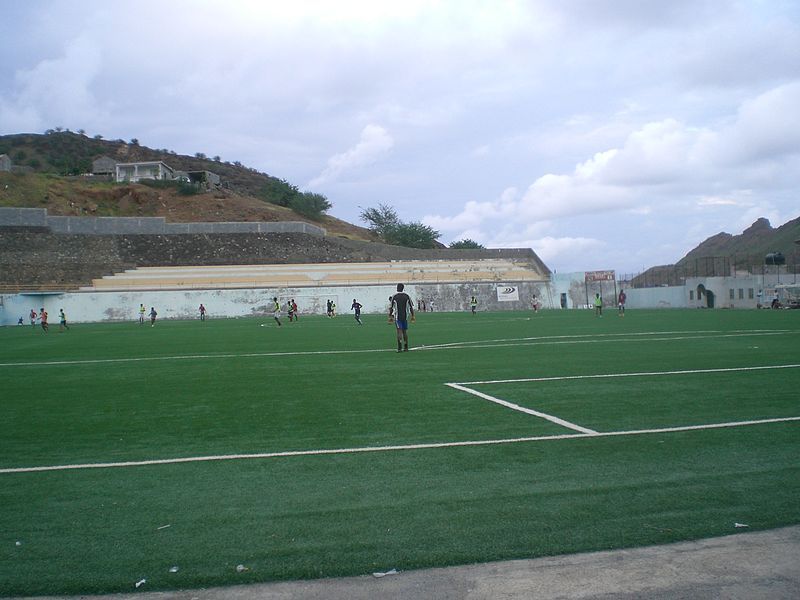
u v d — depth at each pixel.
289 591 4.30
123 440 8.72
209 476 6.85
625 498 5.86
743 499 5.79
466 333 30.45
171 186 116.69
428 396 11.72
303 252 85.25
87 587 4.36
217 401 11.82
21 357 22.17
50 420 10.26
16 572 4.59
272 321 56.09
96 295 67.31
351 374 15.34
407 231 117.81
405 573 4.53
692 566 4.58
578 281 80.62
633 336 25.66
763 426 8.55
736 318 41.06
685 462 6.96
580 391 11.78
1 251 74.44
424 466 7.04
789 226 130.12
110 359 20.91
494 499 5.90
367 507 5.77
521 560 4.70
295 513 5.66
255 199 129.00
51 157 152.50
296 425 9.43
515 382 13.15
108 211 106.31
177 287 71.25
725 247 154.25
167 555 4.83
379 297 74.00
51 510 5.85
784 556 4.71
